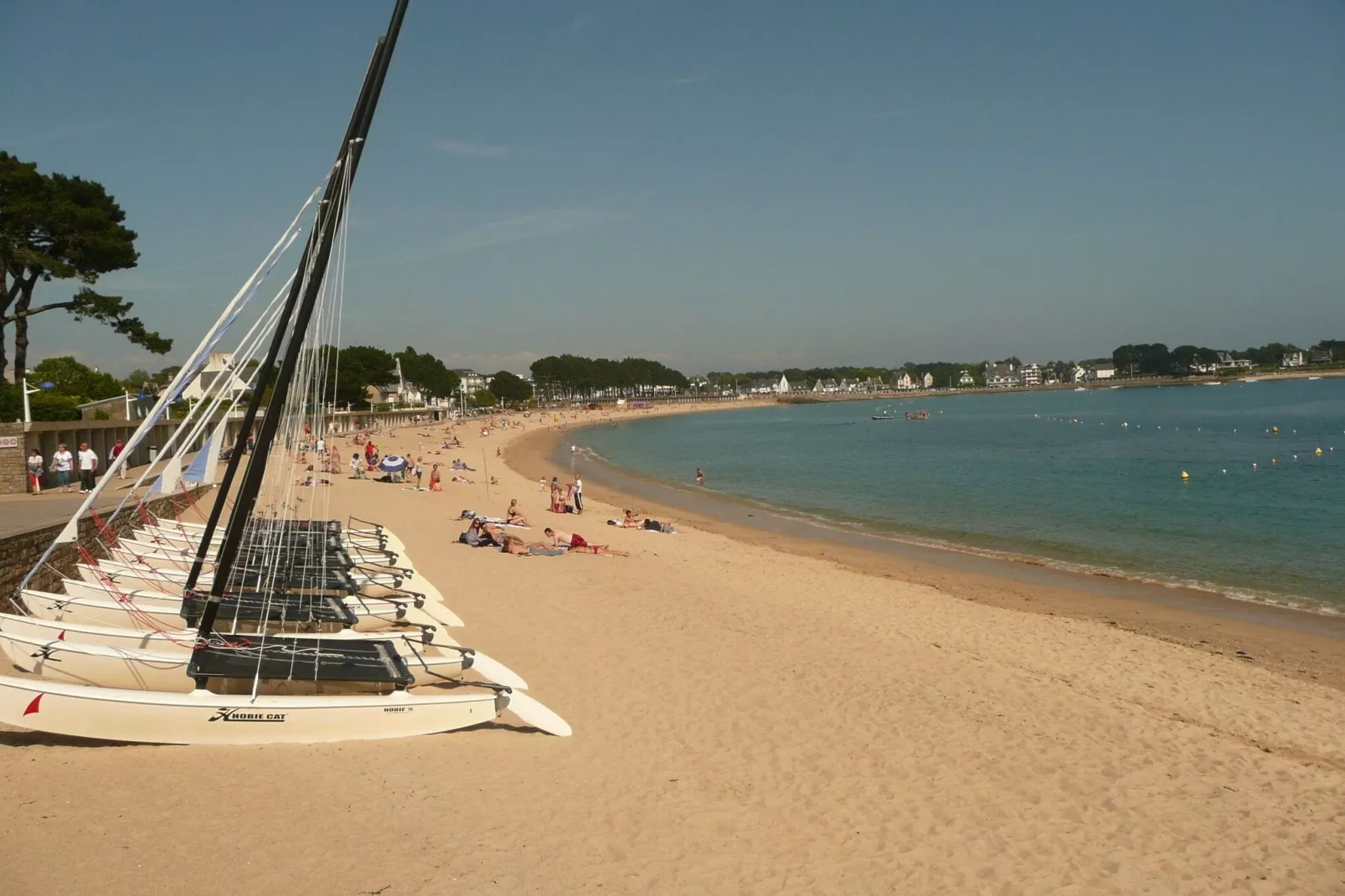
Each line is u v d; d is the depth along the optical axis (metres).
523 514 33.28
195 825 7.61
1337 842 9.01
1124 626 19.23
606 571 21.53
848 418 176.25
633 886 7.42
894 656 15.05
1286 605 21.45
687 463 73.44
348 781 8.79
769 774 9.95
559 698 12.02
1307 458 60.81
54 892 6.41
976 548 30.19
